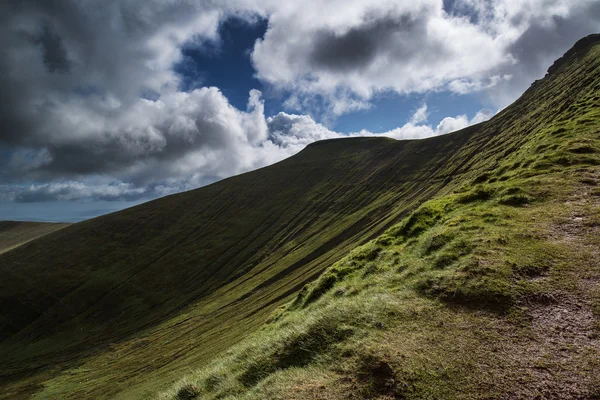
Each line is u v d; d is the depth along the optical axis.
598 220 15.26
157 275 178.50
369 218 160.12
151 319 138.88
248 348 14.73
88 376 96.75
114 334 132.38
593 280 11.27
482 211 20.30
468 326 10.54
